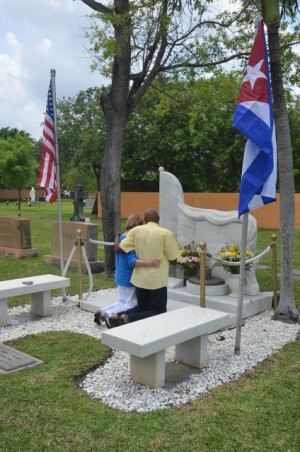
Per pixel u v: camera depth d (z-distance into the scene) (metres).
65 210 38.88
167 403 4.19
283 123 6.55
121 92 9.79
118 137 9.95
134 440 3.55
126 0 9.61
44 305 7.05
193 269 8.26
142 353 4.18
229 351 5.59
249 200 5.12
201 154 27.16
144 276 5.62
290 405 4.14
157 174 30.97
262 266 11.87
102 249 14.79
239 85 10.95
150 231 5.62
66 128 35.97
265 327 6.55
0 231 13.16
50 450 3.41
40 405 4.09
